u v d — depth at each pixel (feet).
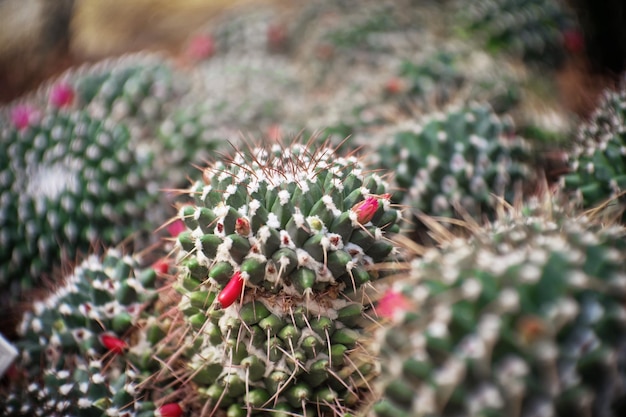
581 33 2.50
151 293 1.44
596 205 1.47
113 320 1.41
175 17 3.67
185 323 1.31
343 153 1.86
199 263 1.23
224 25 3.14
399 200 1.61
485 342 0.97
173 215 1.78
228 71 2.52
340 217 1.21
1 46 3.33
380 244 1.25
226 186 1.27
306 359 1.23
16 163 1.79
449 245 1.19
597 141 1.63
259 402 1.24
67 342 1.44
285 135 1.92
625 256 1.05
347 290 1.23
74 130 1.79
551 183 1.81
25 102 2.37
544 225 1.15
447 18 2.66
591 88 2.22
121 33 3.60
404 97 2.01
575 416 0.97
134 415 1.35
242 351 1.22
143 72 2.22
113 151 1.75
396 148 1.66
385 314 1.17
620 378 0.98
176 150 1.94
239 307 1.21
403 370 1.02
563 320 0.96
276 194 1.22
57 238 1.71
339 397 1.27
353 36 2.60
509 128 1.73
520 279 0.99
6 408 1.40
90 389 1.36
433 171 1.59
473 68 2.14
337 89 2.48
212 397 1.28
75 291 1.45
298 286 1.19
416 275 1.09
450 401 0.98
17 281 1.72
